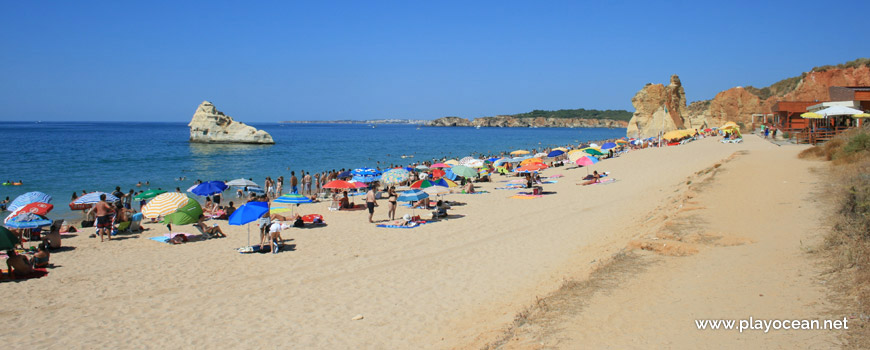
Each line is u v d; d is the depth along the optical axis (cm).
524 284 1133
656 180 2756
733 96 7906
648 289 842
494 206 2342
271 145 9256
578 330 700
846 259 805
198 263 1412
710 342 620
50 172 4378
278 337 904
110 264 1411
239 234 1834
